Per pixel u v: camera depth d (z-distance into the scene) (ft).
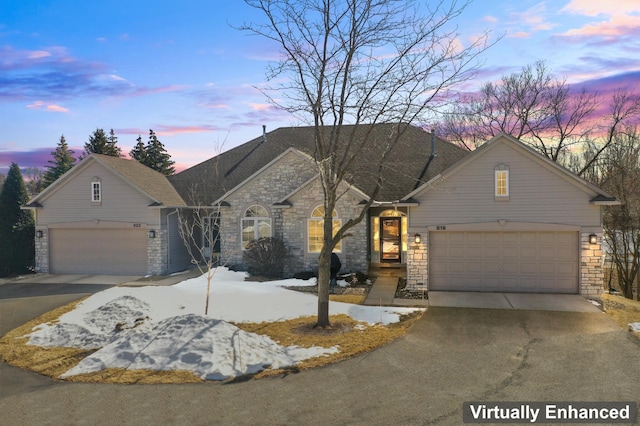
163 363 33.22
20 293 61.67
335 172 43.57
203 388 29.66
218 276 69.31
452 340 39.27
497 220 57.62
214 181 85.66
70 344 39.75
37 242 78.74
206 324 37.52
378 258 76.13
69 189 77.61
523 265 58.13
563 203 56.29
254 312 48.73
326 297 43.21
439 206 58.95
